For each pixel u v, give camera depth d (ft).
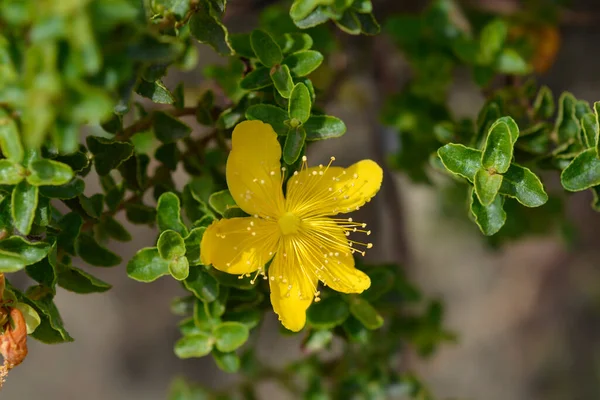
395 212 1.18
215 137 0.90
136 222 0.87
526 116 0.93
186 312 0.88
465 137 0.93
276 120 0.81
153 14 0.80
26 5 0.68
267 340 1.61
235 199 0.81
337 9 0.83
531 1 1.10
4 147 0.74
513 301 1.70
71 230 0.82
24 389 1.71
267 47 0.83
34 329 0.80
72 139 0.70
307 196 0.84
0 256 0.77
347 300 0.88
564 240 1.14
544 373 1.70
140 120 0.86
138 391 1.71
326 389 1.05
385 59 1.13
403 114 1.04
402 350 1.10
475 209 0.81
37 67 0.69
